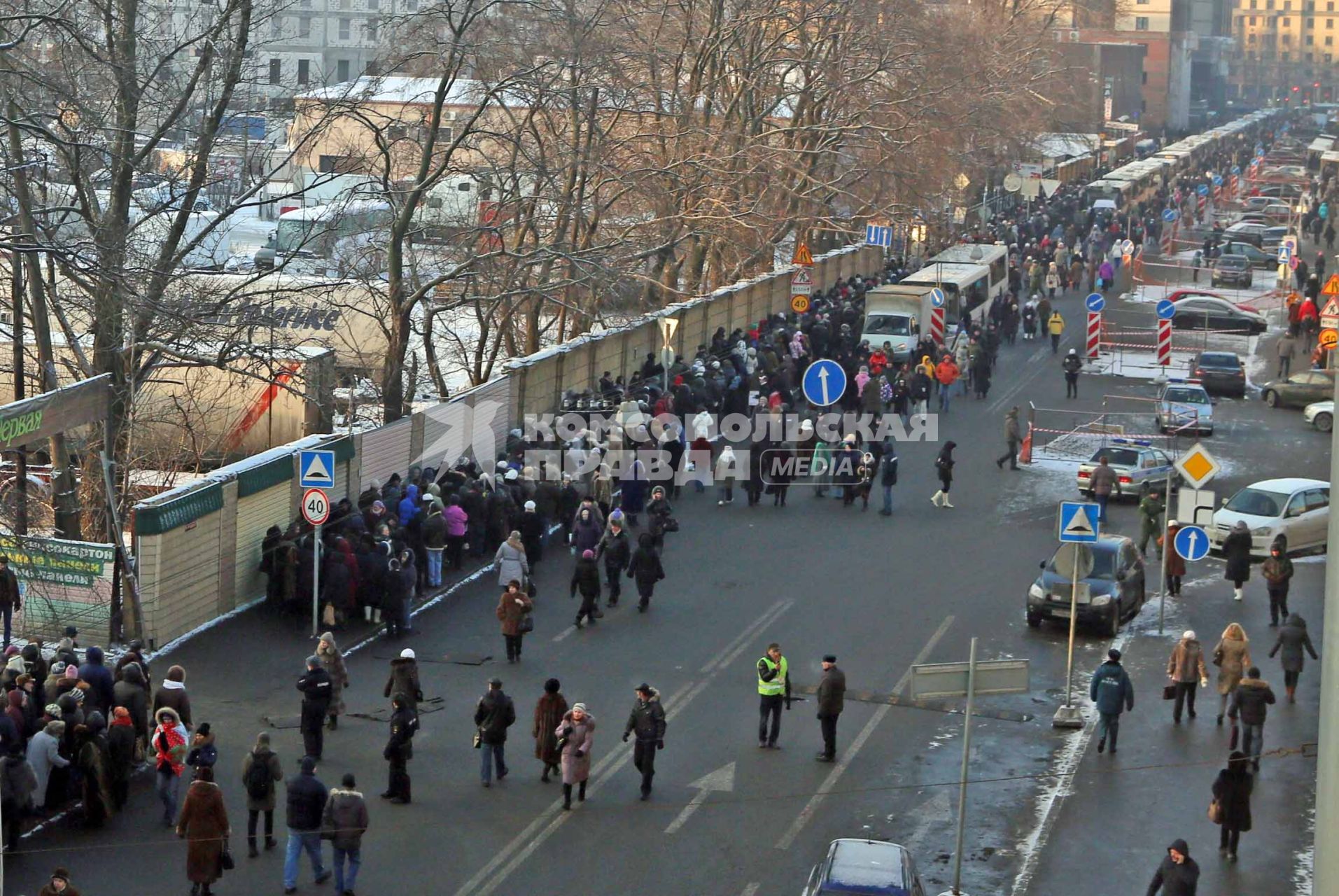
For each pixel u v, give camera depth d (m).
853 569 42.31
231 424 51.12
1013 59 106.06
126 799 26.73
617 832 26.23
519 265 54.09
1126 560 38.75
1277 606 38.19
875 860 21.11
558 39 58.06
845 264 89.31
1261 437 60.62
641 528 45.59
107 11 39.94
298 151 46.84
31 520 40.50
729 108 73.12
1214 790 25.98
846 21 82.06
